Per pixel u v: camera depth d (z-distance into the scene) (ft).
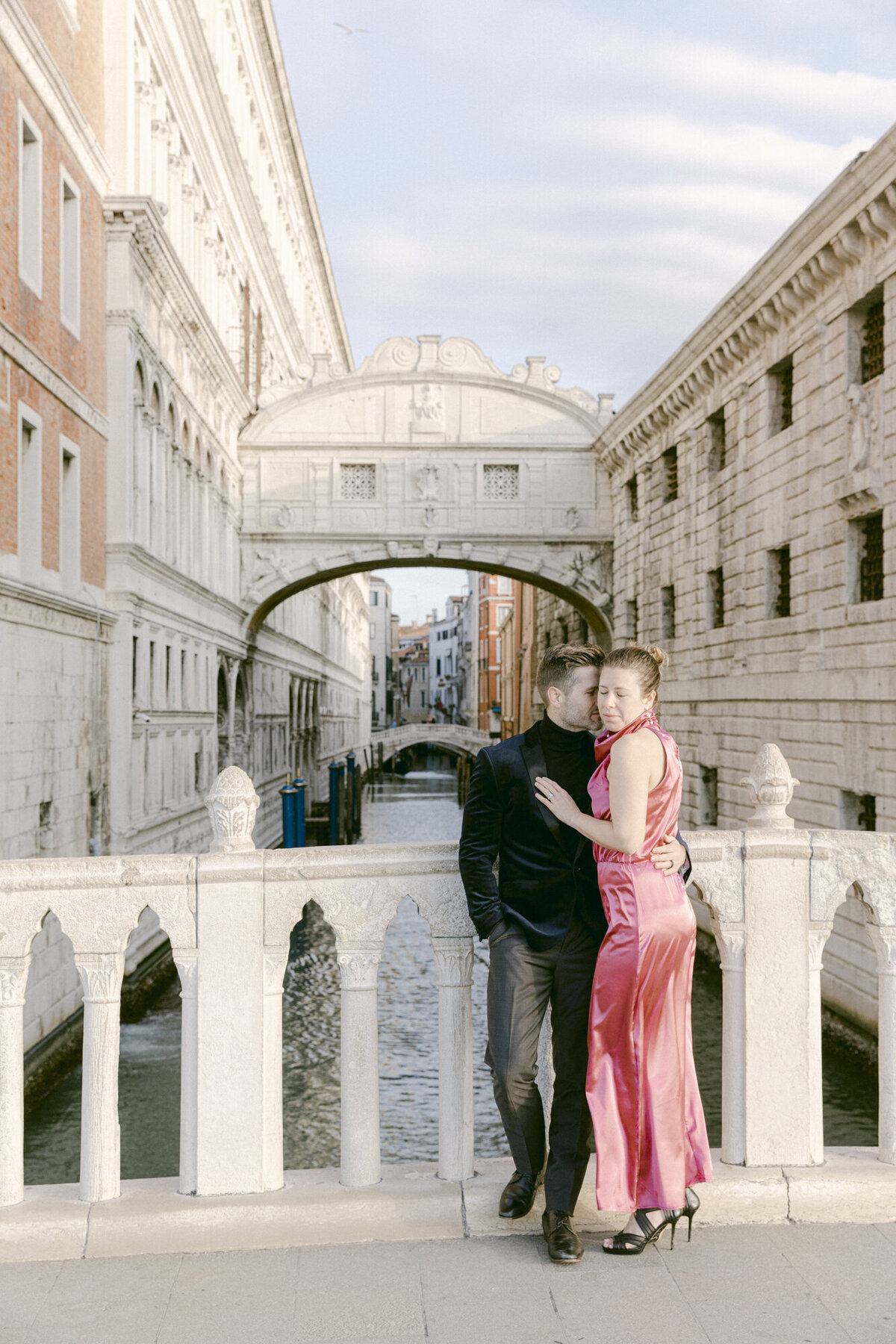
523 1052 11.49
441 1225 11.94
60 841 49.83
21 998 12.28
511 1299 10.50
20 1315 10.30
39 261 47.21
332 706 196.65
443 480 105.81
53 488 49.42
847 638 55.57
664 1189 11.15
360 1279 10.93
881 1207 12.42
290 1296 10.61
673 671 87.25
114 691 58.75
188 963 12.29
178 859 12.31
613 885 11.18
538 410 106.52
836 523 57.41
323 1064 47.60
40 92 46.83
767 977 12.82
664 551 90.58
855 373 56.65
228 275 96.27
